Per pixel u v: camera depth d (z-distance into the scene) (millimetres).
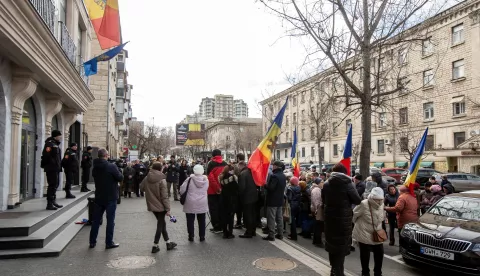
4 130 8773
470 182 20000
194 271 5668
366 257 5816
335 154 43406
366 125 9953
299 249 7199
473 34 26547
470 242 5789
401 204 7605
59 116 14805
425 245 6246
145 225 9609
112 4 13016
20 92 9242
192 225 7824
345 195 5133
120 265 5895
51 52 9289
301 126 49438
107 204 7027
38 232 6980
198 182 7680
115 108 39500
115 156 40719
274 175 8031
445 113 28656
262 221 9273
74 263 5949
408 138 29328
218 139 80625
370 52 10180
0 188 8734
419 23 10133
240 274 5562
